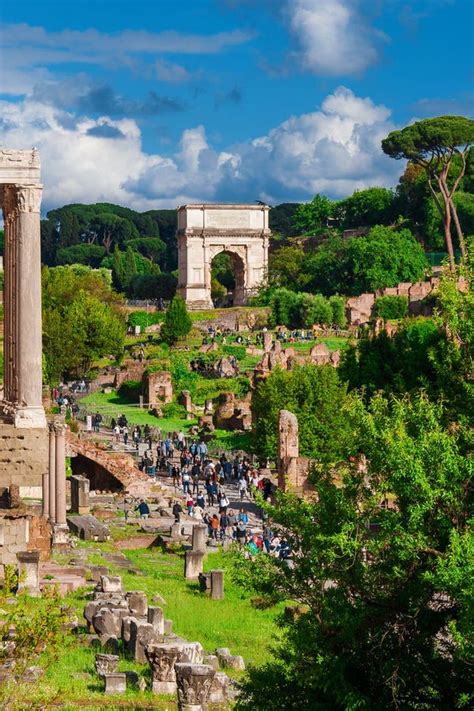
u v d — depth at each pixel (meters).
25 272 78.94
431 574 32.03
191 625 53.00
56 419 67.56
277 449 98.69
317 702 33.69
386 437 34.69
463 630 31.05
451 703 33.19
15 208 79.81
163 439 122.25
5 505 61.72
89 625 46.62
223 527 79.50
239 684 38.47
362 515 35.25
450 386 61.38
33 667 38.19
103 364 175.12
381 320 177.12
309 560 35.94
